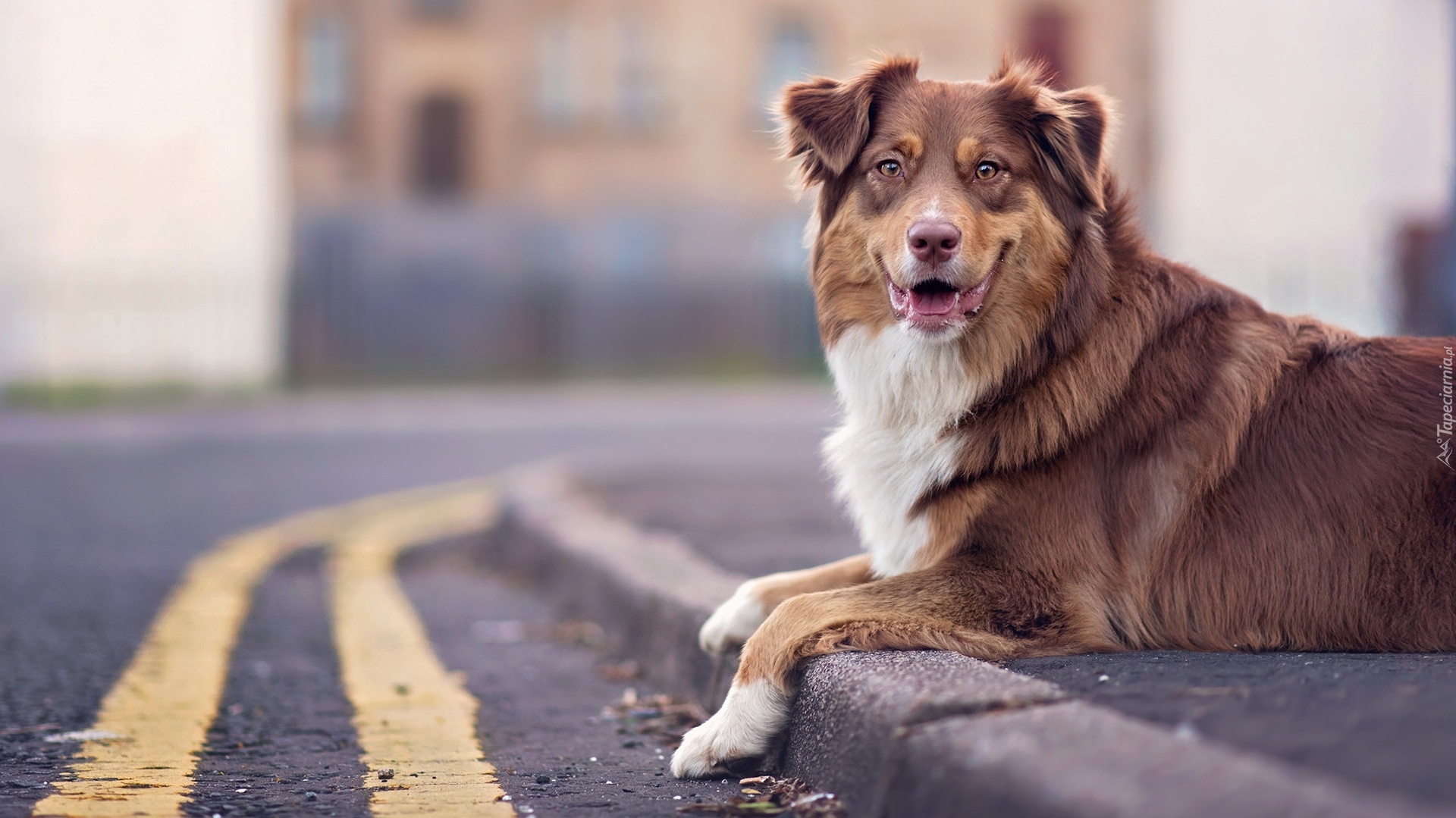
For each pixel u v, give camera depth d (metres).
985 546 3.81
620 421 17.44
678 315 27.11
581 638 5.75
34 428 16.17
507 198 29.16
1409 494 3.69
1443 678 2.98
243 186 24.50
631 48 28.97
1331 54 24.59
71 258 23.33
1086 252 4.06
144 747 3.89
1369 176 22.95
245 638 5.65
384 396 21.81
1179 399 3.88
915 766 2.66
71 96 23.42
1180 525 3.81
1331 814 2.06
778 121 4.66
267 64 24.77
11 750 3.84
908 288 3.97
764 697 3.50
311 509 10.09
